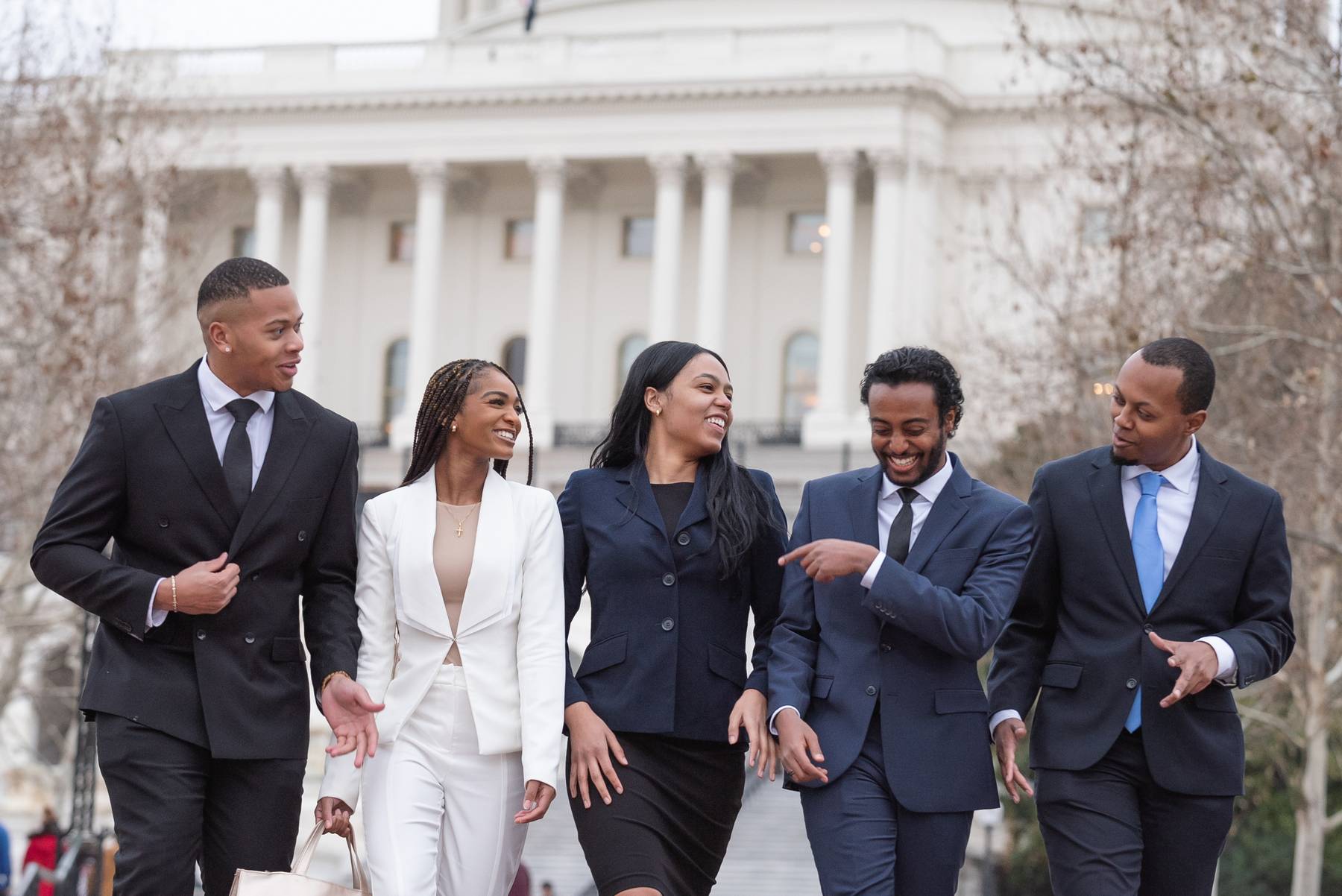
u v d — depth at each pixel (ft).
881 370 20.75
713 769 21.17
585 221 199.31
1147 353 21.16
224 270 20.26
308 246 195.52
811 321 191.31
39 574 19.95
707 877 21.42
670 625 20.95
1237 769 21.04
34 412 77.92
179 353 89.97
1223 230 58.85
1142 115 71.72
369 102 192.54
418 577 20.74
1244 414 67.15
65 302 74.38
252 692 20.04
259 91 194.70
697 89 183.93
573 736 20.74
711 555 21.15
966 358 102.32
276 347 20.15
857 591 20.85
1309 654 67.62
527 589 20.92
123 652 19.98
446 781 20.66
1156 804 21.11
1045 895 89.56
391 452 188.55
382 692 20.83
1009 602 20.42
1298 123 64.90
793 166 191.11
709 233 185.37
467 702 20.70
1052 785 21.22
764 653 21.65
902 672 20.56
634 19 221.05
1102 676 21.13
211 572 19.58
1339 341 58.03
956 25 204.13
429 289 192.44
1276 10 56.59
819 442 175.63
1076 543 21.54
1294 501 65.05
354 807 20.70
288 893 18.42
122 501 20.26
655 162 186.39
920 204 179.01
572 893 80.84
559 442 189.57
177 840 19.60
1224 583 21.13
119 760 19.71
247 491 20.33
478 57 193.77
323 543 20.92
